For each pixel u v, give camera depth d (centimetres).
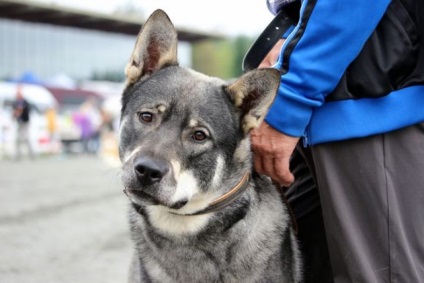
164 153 276
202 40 3678
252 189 301
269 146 289
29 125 2173
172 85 300
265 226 298
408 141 266
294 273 314
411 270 261
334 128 270
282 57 275
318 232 340
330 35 260
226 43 5944
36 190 1127
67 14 2972
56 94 3522
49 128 2555
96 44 6188
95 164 1967
